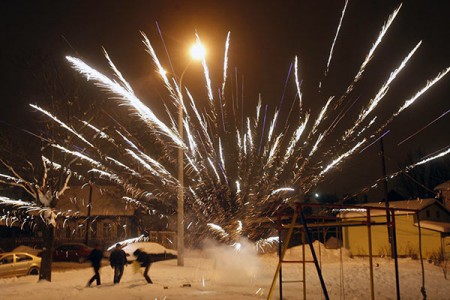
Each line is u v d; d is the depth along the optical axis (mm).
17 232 44062
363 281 17812
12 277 21953
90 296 14164
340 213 29625
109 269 23859
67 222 46719
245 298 13609
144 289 15602
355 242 32969
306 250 30984
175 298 13688
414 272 20781
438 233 30344
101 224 46938
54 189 18453
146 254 17406
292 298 13750
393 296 14445
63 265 32844
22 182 18391
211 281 17797
